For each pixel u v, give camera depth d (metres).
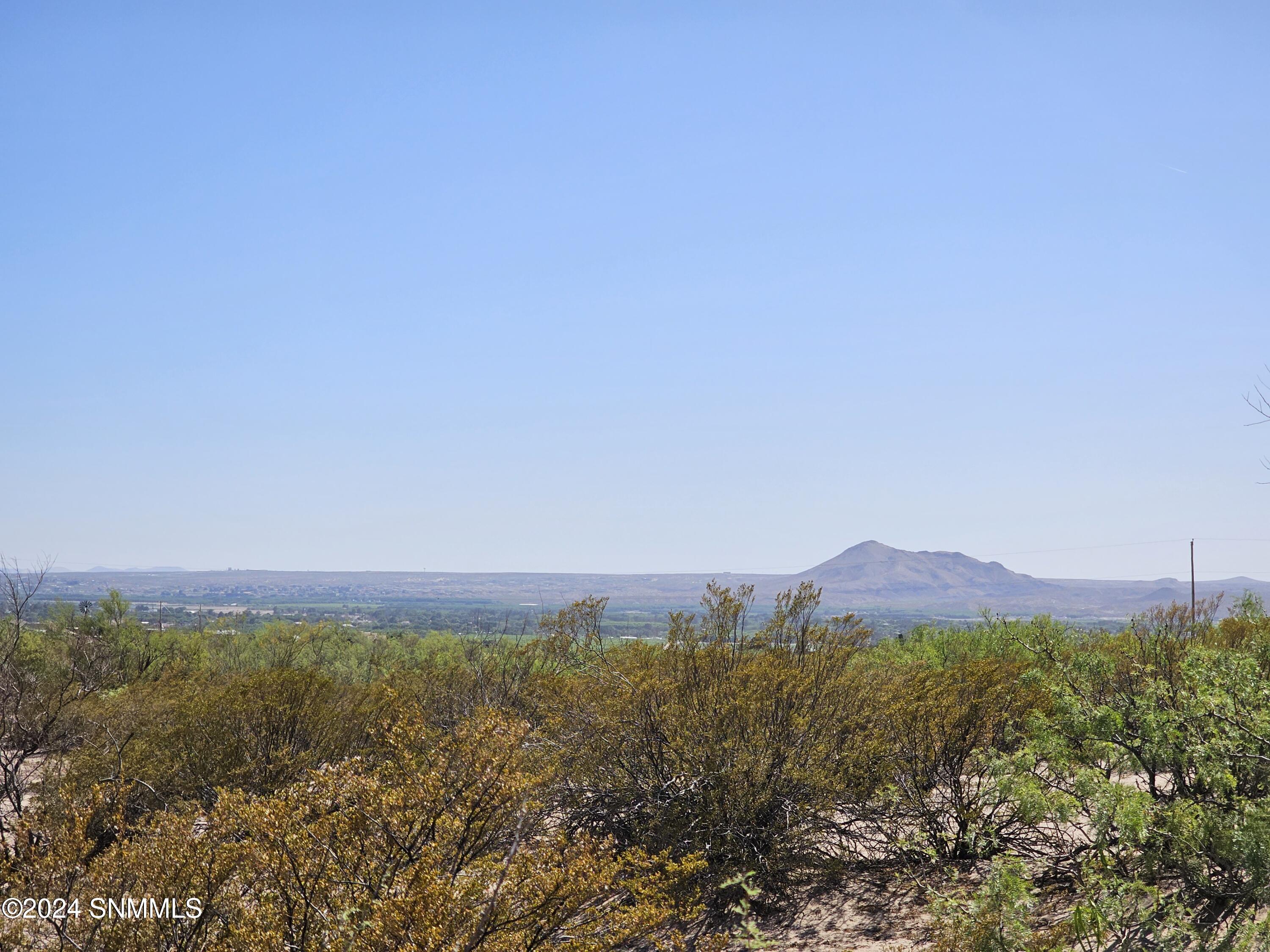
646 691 6.99
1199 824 3.98
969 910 3.92
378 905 3.39
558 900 3.74
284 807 3.80
